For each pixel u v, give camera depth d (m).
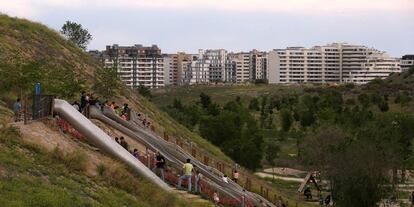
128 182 30.38
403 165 83.56
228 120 92.25
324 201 71.06
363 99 155.25
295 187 81.25
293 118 133.25
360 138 71.44
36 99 33.16
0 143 26.97
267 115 142.62
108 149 34.19
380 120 101.00
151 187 31.80
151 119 63.25
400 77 198.75
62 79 45.09
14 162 24.95
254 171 89.81
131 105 62.53
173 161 43.09
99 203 24.52
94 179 28.62
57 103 35.09
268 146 104.44
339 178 65.50
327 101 140.00
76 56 66.19
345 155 65.12
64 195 22.91
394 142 74.38
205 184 40.06
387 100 159.38
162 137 55.56
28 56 56.28
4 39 57.06
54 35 68.06
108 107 48.41
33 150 28.11
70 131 34.47
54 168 27.16
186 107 127.31
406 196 77.06
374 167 63.69
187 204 32.38
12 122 31.61
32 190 21.94
